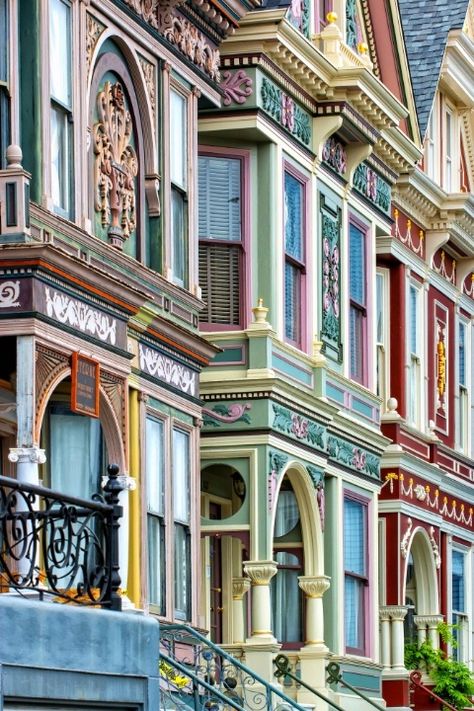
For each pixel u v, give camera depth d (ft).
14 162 117.91
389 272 214.28
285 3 164.55
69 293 121.60
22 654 95.55
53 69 126.11
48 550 103.19
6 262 117.39
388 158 197.88
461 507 232.32
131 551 134.92
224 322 165.37
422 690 212.84
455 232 225.35
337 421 180.65
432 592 218.79
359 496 187.93
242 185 166.71
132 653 104.53
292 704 143.33
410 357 217.36
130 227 139.03
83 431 129.59
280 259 167.73
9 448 128.16
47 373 119.03
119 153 136.56
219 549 175.83
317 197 177.99
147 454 139.54
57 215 123.85
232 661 139.33
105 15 134.00
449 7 228.84
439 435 226.58
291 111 171.83
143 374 138.31
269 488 162.61
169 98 145.28
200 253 165.48
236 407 163.22
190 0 148.46
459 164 240.53
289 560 178.60
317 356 174.19
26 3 122.83
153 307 141.08
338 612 179.63
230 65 164.66
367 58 195.11
